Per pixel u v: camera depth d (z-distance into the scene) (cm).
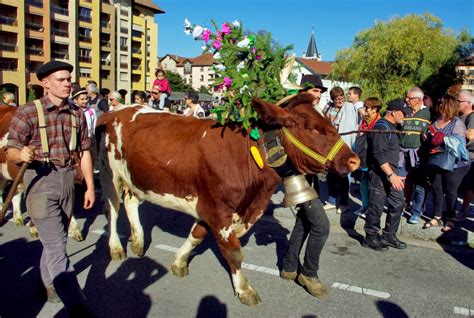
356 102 840
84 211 714
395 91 3391
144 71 6594
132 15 6262
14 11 4675
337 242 595
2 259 507
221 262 513
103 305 405
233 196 385
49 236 356
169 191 427
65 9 5206
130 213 520
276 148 372
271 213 708
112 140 489
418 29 3462
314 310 404
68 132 366
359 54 3597
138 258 520
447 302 426
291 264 460
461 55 3603
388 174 526
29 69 4972
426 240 613
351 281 468
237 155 385
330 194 706
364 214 665
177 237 598
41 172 352
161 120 461
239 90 384
